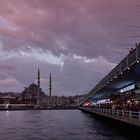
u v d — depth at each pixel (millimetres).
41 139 46094
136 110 48969
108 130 56000
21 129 64750
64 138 46562
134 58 41656
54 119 104938
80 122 83188
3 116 135875
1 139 46969
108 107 85562
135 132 41469
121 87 88625
